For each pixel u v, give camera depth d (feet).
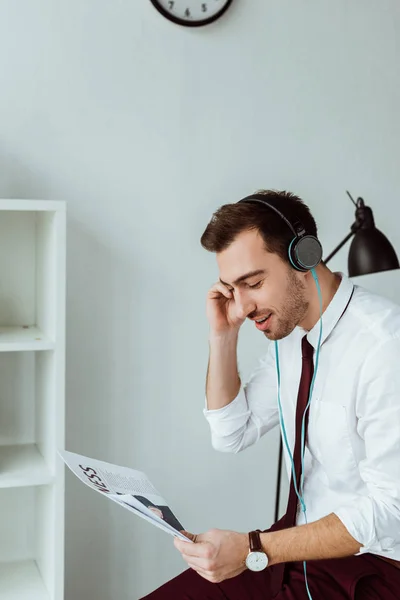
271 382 6.31
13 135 7.11
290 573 5.59
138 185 7.51
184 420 7.85
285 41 7.86
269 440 8.18
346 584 5.37
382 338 5.31
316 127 8.05
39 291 7.06
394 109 8.32
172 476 7.87
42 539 7.01
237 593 5.60
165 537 7.89
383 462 5.16
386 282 8.53
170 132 7.57
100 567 7.71
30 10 7.07
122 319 7.57
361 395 5.34
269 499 8.23
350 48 8.10
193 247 7.73
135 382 7.66
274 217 5.24
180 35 7.52
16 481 6.29
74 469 5.18
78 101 7.27
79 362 7.46
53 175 7.24
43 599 6.57
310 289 5.49
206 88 7.64
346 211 8.24
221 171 7.76
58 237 6.22
